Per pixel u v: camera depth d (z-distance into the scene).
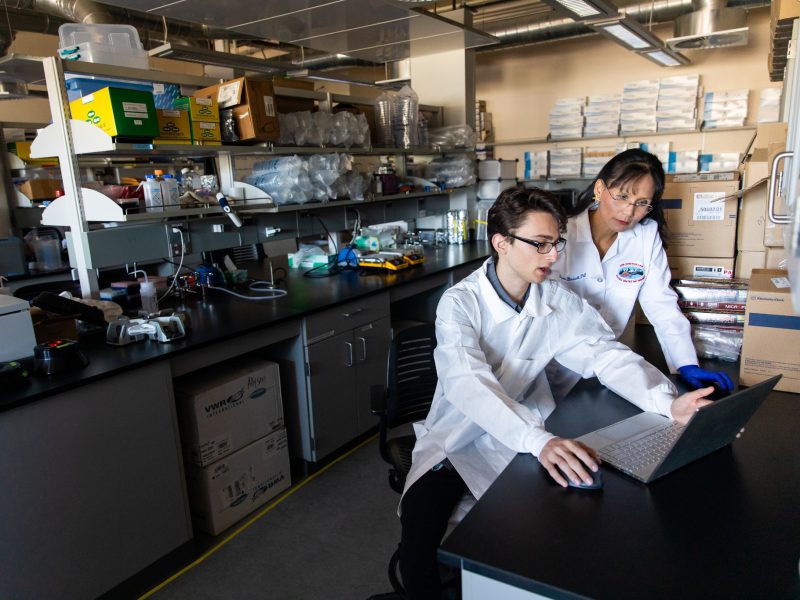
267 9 2.83
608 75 6.05
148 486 1.84
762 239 1.89
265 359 2.43
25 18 3.94
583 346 1.51
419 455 1.44
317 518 2.26
